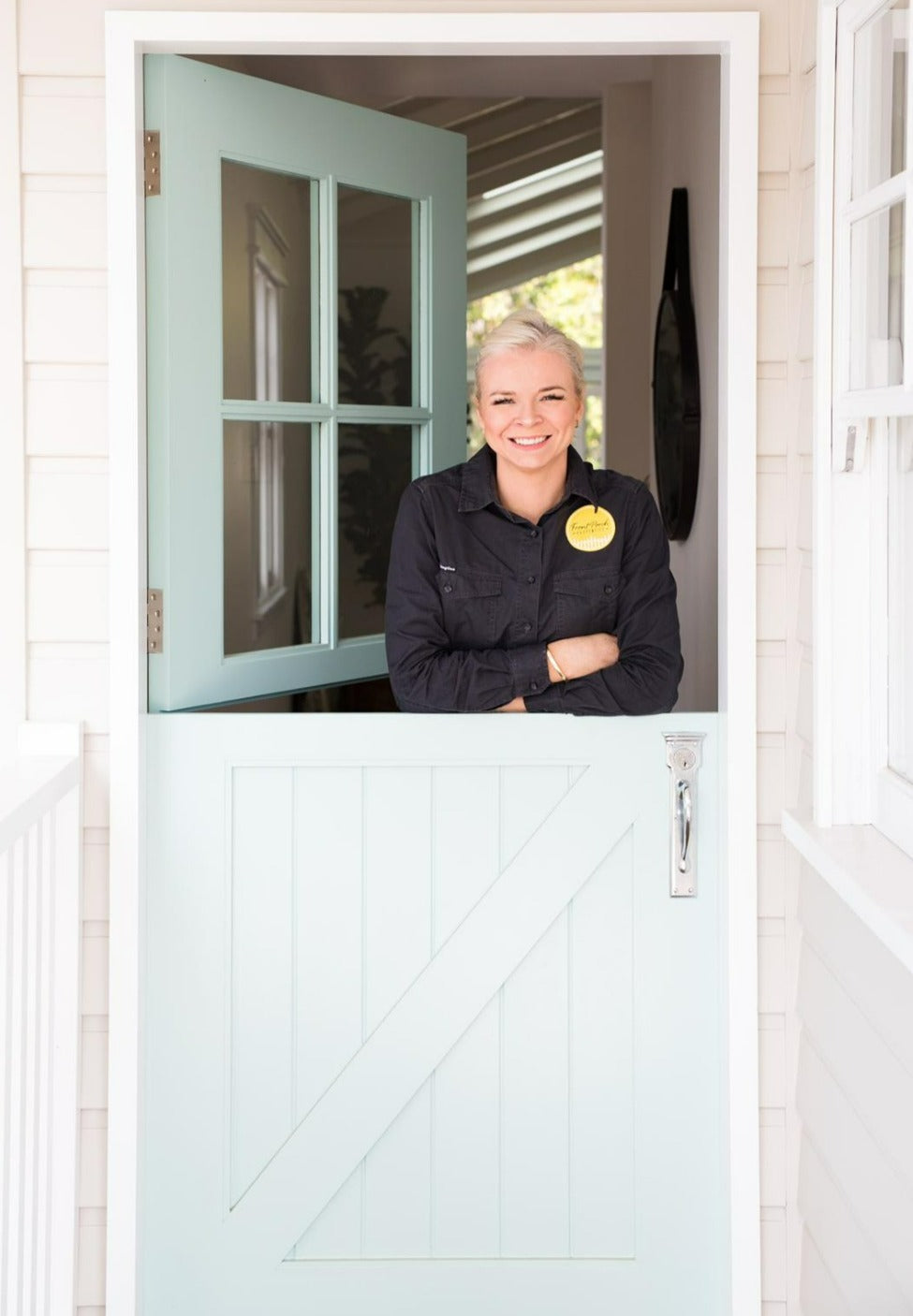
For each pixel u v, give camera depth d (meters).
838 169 2.32
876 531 2.34
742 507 2.63
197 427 2.72
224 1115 2.71
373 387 3.12
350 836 2.70
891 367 2.14
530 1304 2.75
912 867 2.09
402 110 5.25
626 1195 2.75
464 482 2.71
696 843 2.71
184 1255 2.73
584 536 2.70
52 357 2.61
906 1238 2.01
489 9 2.56
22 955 2.31
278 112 2.83
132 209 2.58
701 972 2.73
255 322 2.87
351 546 3.09
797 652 2.61
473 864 2.71
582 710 2.65
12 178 2.58
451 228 3.25
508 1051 2.73
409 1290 2.74
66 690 2.64
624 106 4.51
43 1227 2.54
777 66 2.59
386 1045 2.72
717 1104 2.74
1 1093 2.20
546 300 11.98
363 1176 2.74
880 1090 2.14
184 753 2.68
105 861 2.66
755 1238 2.70
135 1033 2.66
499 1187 2.74
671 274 3.72
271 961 2.71
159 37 2.55
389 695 3.23
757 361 2.63
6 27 2.56
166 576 2.69
